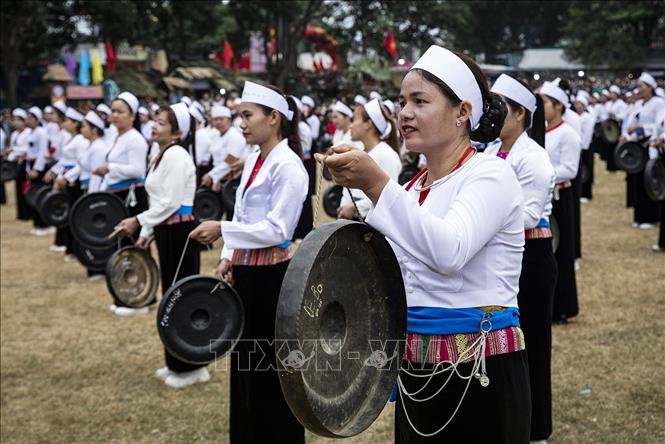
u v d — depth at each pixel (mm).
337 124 10391
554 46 64125
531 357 4031
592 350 5523
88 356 5984
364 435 4441
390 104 7496
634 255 8633
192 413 4832
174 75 35375
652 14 43875
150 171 5371
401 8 35188
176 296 3840
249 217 3811
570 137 6027
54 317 7125
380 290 2178
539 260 4066
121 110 7215
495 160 2242
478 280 2252
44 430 4621
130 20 31562
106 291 8117
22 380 5473
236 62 40969
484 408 2279
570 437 4191
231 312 3854
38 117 13117
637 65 46094
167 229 5332
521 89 4066
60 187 9484
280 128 3801
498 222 2184
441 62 2186
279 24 36500
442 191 2242
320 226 1958
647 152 10211
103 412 4871
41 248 10734
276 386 3783
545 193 4008
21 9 28891
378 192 2016
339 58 38156
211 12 35750
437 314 2275
